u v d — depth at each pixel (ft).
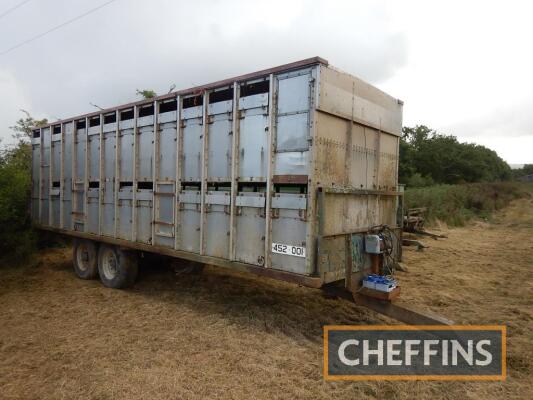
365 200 16.57
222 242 16.55
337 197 14.75
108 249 23.04
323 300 19.65
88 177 24.72
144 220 20.67
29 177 31.17
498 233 50.88
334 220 14.65
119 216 22.30
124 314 17.84
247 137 15.51
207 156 17.19
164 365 12.56
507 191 101.14
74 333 15.60
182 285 22.85
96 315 17.78
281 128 14.38
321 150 13.78
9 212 28.86
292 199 13.92
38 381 11.75
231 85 16.12
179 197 18.49
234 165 15.85
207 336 14.98
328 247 14.14
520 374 12.61
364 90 16.15
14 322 17.06
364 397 10.89
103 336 15.19
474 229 55.57
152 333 15.39
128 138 21.66
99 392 10.91
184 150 18.37
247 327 15.96
